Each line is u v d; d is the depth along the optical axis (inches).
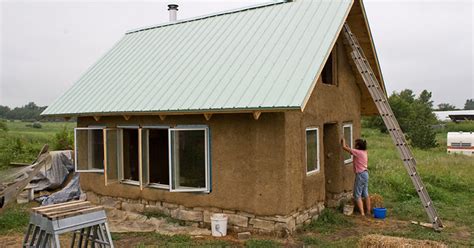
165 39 469.1
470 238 313.3
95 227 248.1
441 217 375.2
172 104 332.2
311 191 344.8
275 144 307.4
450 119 2308.1
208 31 434.3
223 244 297.7
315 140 360.5
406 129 1248.8
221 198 333.4
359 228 340.8
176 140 341.7
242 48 366.6
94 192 430.3
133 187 391.2
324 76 388.5
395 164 660.7
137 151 418.3
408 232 326.0
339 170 398.0
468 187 502.9
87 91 435.2
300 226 325.4
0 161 716.0
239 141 323.6
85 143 430.6
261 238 303.6
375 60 427.5
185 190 340.2
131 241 312.7
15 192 444.1
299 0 402.3
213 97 316.2
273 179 308.2
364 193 390.6
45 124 2416.3
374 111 504.1
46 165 537.6
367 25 390.6
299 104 267.4
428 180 529.3
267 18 399.2
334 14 352.5
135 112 349.4
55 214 220.5
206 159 338.6
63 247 301.0
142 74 412.2
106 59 491.2
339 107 403.2
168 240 311.7
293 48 332.2
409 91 2429.9
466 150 922.7
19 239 328.2
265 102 283.4
